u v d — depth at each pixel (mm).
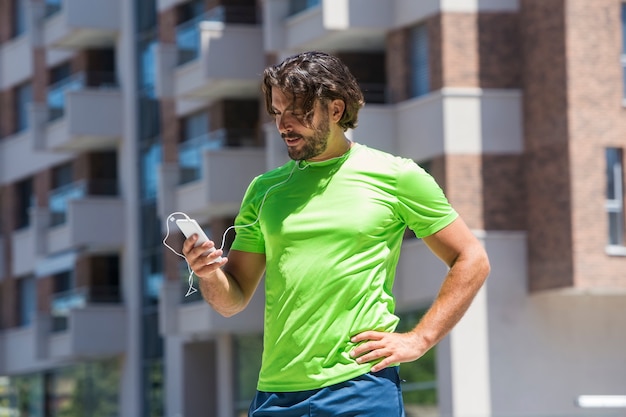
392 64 39875
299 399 6562
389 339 6527
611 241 37250
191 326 46656
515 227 38062
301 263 6609
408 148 39031
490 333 37656
